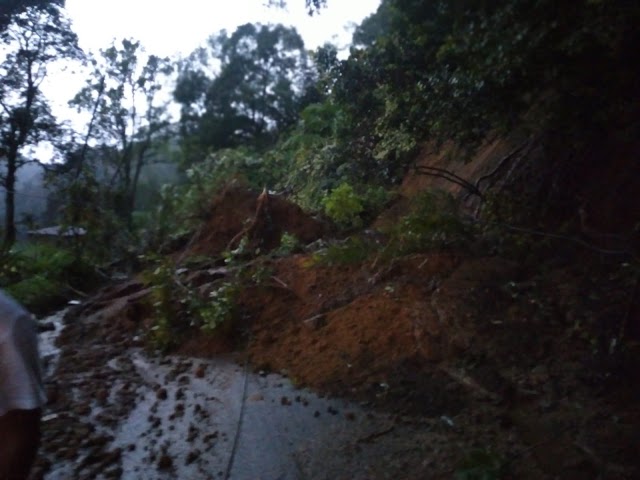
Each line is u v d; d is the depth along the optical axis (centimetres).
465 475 377
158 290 689
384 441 446
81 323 796
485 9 622
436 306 583
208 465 433
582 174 699
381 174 1204
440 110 670
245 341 641
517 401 470
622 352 482
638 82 594
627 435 409
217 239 1000
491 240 669
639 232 598
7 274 1041
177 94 2820
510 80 587
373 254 698
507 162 812
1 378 240
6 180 1338
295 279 711
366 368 539
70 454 448
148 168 3175
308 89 2389
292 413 497
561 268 611
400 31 859
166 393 550
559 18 543
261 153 2195
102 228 1195
